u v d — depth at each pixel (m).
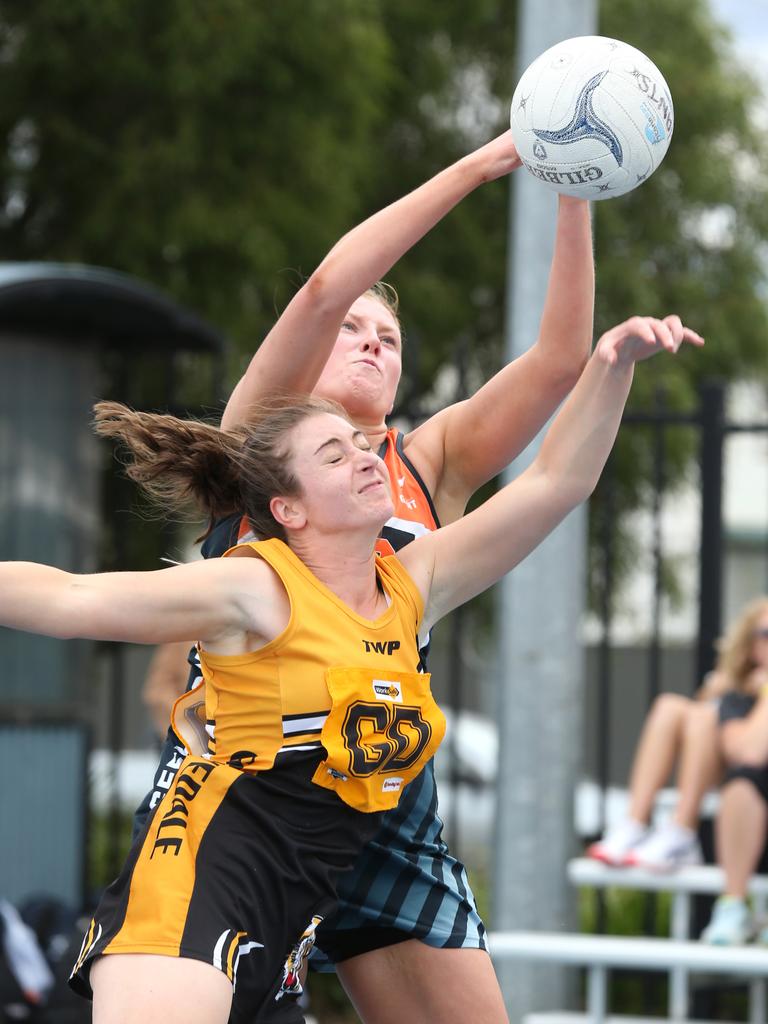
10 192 43.72
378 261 10.38
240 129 42.78
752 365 53.19
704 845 25.52
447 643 57.31
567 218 10.82
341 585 10.09
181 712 10.34
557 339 11.33
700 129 52.22
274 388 10.88
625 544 51.16
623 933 28.69
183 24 40.41
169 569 9.68
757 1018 22.77
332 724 9.66
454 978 10.94
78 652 28.95
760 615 22.97
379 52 43.69
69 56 41.22
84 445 29.72
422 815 10.96
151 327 29.06
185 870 9.59
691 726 22.78
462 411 12.01
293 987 10.27
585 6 21.11
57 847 27.92
